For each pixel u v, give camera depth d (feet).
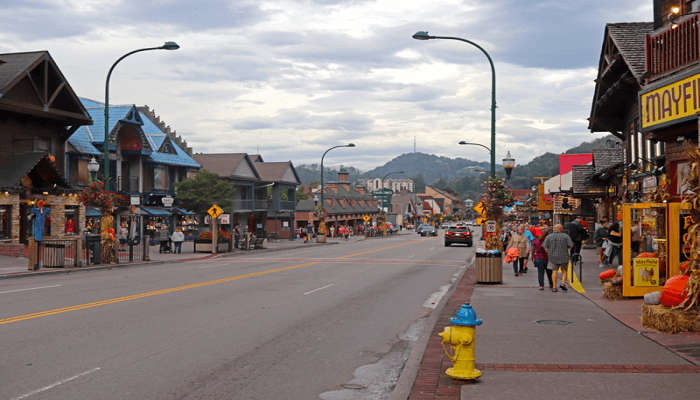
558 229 52.70
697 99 41.11
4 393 21.95
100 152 146.41
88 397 21.58
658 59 48.16
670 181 53.16
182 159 185.57
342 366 26.99
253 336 33.19
